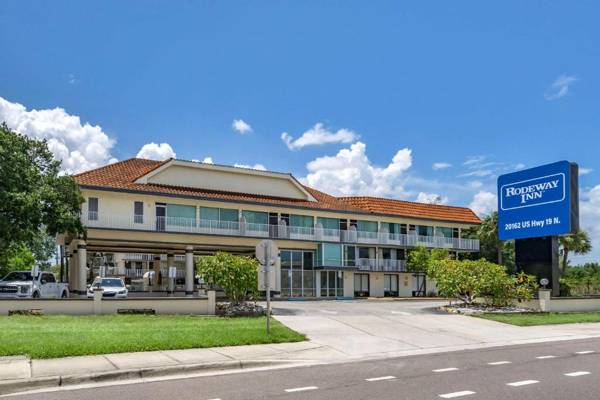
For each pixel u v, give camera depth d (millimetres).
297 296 46312
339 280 49000
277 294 44625
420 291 54594
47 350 12484
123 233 39094
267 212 45875
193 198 41469
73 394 9508
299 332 17594
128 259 64875
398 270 52406
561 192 28141
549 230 28578
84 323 18500
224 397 9062
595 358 13398
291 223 47188
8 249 37594
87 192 37875
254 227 44500
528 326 21688
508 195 30969
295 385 10031
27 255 69500
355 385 9992
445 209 58938
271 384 10156
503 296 27594
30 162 31625
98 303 23422
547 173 28891
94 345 13141
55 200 31016
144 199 40000
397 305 31812
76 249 38531
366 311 26484
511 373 11219
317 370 11781
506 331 19828
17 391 9867
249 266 24688
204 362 12102
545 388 9656
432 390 9500
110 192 38594
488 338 17938
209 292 24703
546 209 28812
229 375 11266
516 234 30344
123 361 12000
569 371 11445
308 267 47531
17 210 29188
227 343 14625
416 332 18703
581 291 38156
